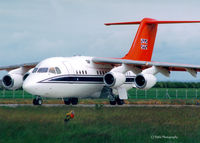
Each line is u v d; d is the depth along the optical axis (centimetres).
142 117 5919
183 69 9338
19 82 8706
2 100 10844
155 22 9800
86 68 8812
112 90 9375
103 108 7312
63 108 6969
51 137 4091
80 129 4541
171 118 5944
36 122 4809
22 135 4159
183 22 9381
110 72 8544
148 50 10069
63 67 8256
